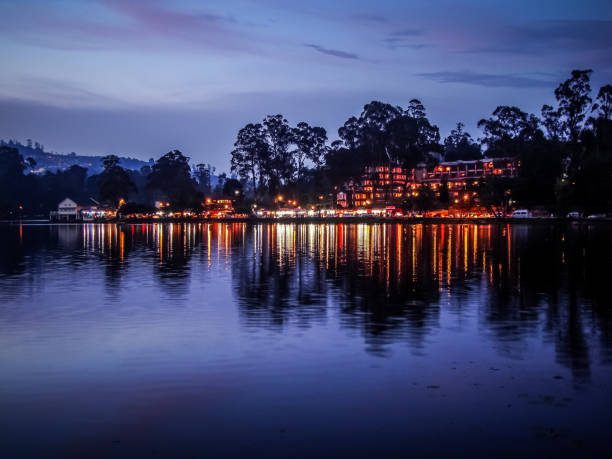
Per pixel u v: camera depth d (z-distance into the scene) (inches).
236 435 407.2
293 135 6505.9
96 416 442.0
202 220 6245.1
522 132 5531.5
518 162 4803.2
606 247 2049.7
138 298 969.5
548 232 3115.2
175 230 4077.3
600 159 3708.2
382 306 883.4
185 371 548.1
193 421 431.2
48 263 1594.5
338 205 6274.6
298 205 6496.1
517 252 1863.9
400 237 2807.6
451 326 737.6
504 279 1199.6
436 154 6638.8
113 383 514.9
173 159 7716.5
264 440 398.9
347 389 495.2
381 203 6087.6
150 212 7003.0
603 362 572.7
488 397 474.3
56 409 455.8
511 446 386.3
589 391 487.2
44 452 383.9
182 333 702.5
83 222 6628.9
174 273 1334.9
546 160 4252.0
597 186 3644.2
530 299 944.3
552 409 447.8
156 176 7677.2
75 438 404.5
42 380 523.8
